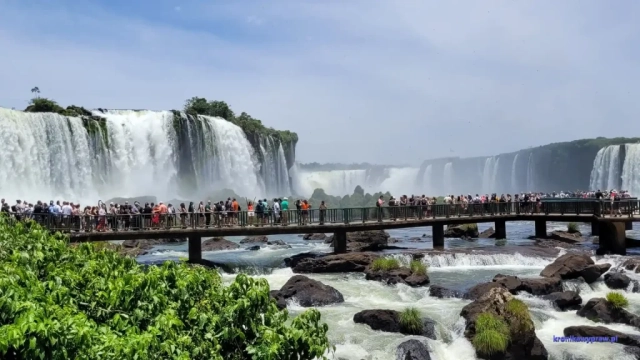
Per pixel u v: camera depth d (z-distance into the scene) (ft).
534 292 71.26
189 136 195.62
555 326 60.59
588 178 297.94
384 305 68.64
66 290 25.81
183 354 23.57
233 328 26.25
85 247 35.96
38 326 19.63
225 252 118.52
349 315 64.23
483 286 71.67
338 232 104.58
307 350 26.30
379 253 102.78
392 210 111.55
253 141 237.45
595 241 125.29
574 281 77.71
